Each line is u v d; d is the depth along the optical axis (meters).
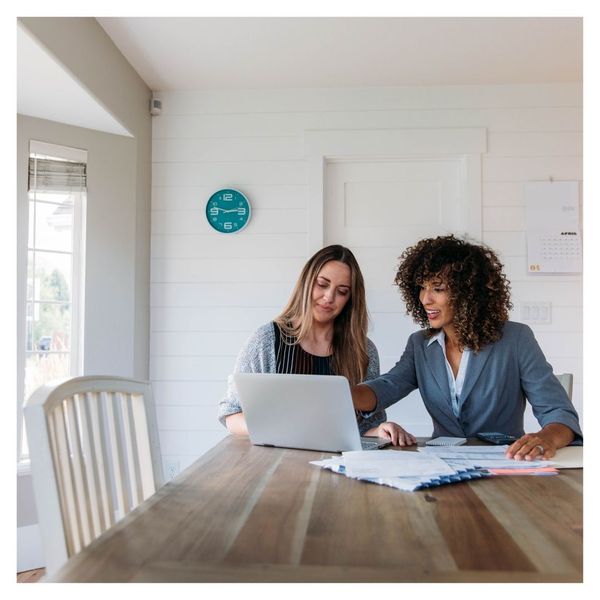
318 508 1.18
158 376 3.80
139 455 1.52
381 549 0.95
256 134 3.83
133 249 3.55
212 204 3.81
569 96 3.73
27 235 3.15
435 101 3.77
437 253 2.08
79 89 2.86
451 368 2.14
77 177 3.37
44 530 1.06
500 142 3.74
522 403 2.10
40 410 1.09
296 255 3.79
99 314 3.43
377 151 3.76
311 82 3.73
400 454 1.60
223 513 1.14
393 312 3.79
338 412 1.70
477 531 1.04
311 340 2.32
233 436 2.05
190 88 3.83
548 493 1.28
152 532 1.03
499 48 3.29
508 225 3.71
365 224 3.84
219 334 3.80
